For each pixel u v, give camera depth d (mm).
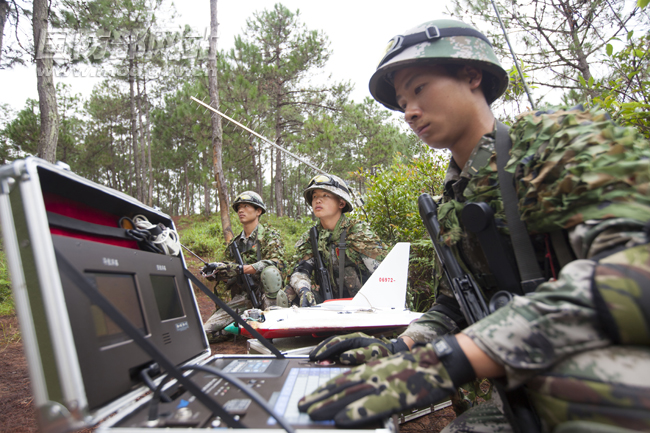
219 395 831
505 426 968
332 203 2979
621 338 611
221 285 5492
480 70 1110
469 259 1176
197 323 1207
